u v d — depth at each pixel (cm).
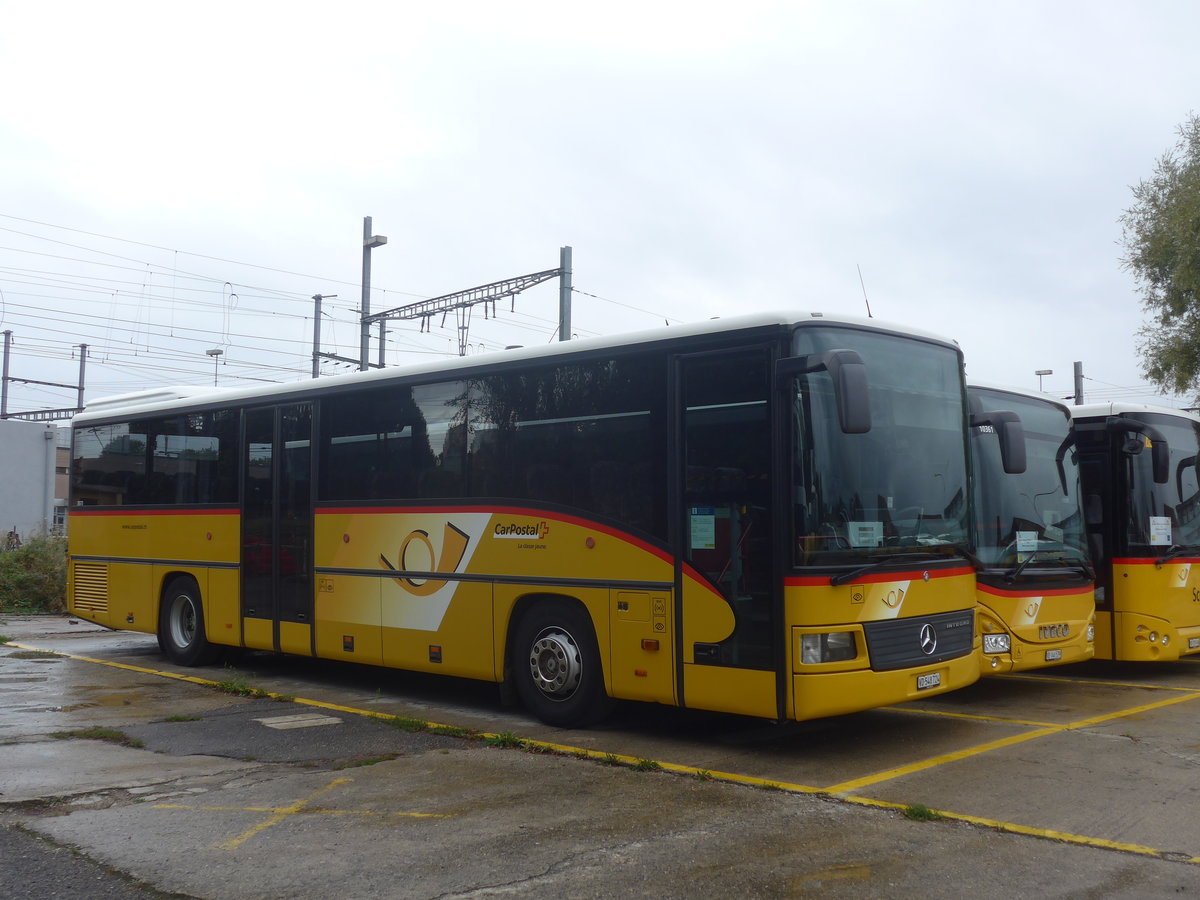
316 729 886
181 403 1303
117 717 941
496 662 930
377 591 1040
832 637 735
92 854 556
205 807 644
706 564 782
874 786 694
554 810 636
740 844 569
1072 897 492
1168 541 1202
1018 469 916
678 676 794
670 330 823
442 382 995
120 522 1389
